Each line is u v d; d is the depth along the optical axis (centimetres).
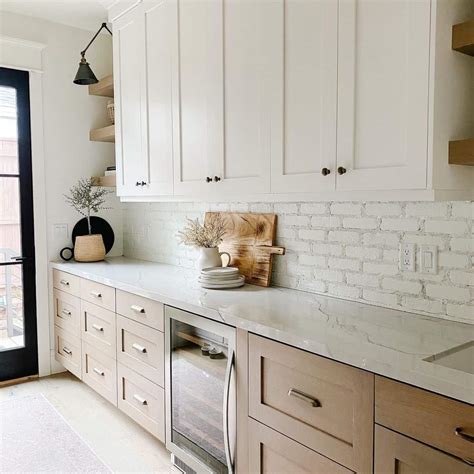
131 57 287
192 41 235
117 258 380
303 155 181
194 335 207
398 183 150
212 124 224
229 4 211
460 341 149
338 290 214
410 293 186
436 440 118
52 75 351
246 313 186
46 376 359
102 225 384
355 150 162
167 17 252
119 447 254
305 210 228
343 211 210
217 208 287
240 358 181
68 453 247
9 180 338
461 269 170
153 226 355
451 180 149
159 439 238
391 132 152
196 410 209
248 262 254
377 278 198
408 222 185
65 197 362
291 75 184
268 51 193
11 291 343
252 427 176
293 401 159
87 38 367
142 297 244
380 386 131
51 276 357
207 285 240
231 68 212
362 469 137
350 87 162
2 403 308
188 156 242
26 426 277
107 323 283
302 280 232
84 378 317
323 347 146
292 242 236
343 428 142
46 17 340
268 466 171
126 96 295
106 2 300
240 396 181
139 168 286
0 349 341
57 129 356
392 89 151
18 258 343
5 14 327
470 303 168
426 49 142
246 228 258
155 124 268
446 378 117
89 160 373
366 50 158
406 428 125
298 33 180
